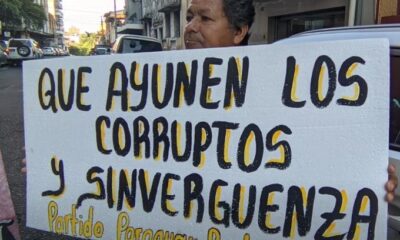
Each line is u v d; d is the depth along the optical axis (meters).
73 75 1.71
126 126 1.65
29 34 63.59
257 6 14.67
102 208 1.70
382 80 1.38
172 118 1.59
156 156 1.62
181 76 1.58
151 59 1.61
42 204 1.78
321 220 1.45
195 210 1.58
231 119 1.53
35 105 1.77
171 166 1.60
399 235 2.03
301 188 1.46
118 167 1.67
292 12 13.10
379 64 1.38
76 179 1.73
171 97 1.59
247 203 1.52
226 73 1.53
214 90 1.54
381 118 1.38
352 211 1.42
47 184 1.77
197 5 1.79
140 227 1.65
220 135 1.54
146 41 13.15
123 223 1.67
